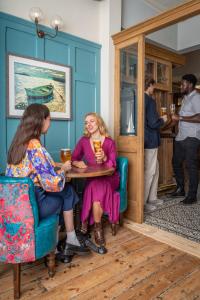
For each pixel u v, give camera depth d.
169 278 1.65
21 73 2.26
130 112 2.74
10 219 1.38
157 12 3.53
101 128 2.38
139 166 2.58
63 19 2.57
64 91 2.60
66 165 1.82
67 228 1.88
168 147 3.88
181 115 3.38
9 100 2.19
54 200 1.66
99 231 2.12
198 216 2.76
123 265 1.81
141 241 2.21
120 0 2.92
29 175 1.51
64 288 1.55
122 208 2.38
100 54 2.94
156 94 3.74
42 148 1.53
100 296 1.47
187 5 2.02
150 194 3.17
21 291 1.51
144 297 1.46
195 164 3.23
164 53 3.60
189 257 1.92
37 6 2.36
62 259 1.85
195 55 5.54
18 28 2.22
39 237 1.44
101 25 2.91
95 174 1.80
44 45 2.42
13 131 2.26
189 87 3.32
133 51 2.64
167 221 2.62
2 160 2.18
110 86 2.88
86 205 2.14
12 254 1.40
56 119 2.54
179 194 3.58
